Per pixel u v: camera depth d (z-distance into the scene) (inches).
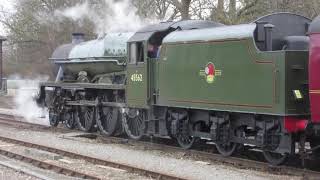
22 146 529.7
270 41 415.2
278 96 390.0
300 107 393.4
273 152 413.7
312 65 363.3
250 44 413.4
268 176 368.5
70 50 729.6
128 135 584.7
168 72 508.4
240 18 791.7
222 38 440.8
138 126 571.5
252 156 465.7
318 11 730.8
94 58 655.1
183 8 866.8
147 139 593.6
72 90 689.0
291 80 388.5
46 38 1477.6
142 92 546.0
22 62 1600.6
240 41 422.9
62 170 385.7
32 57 1557.6
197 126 494.3
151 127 547.5
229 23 794.8
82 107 673.0
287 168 390.6
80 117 685.3
